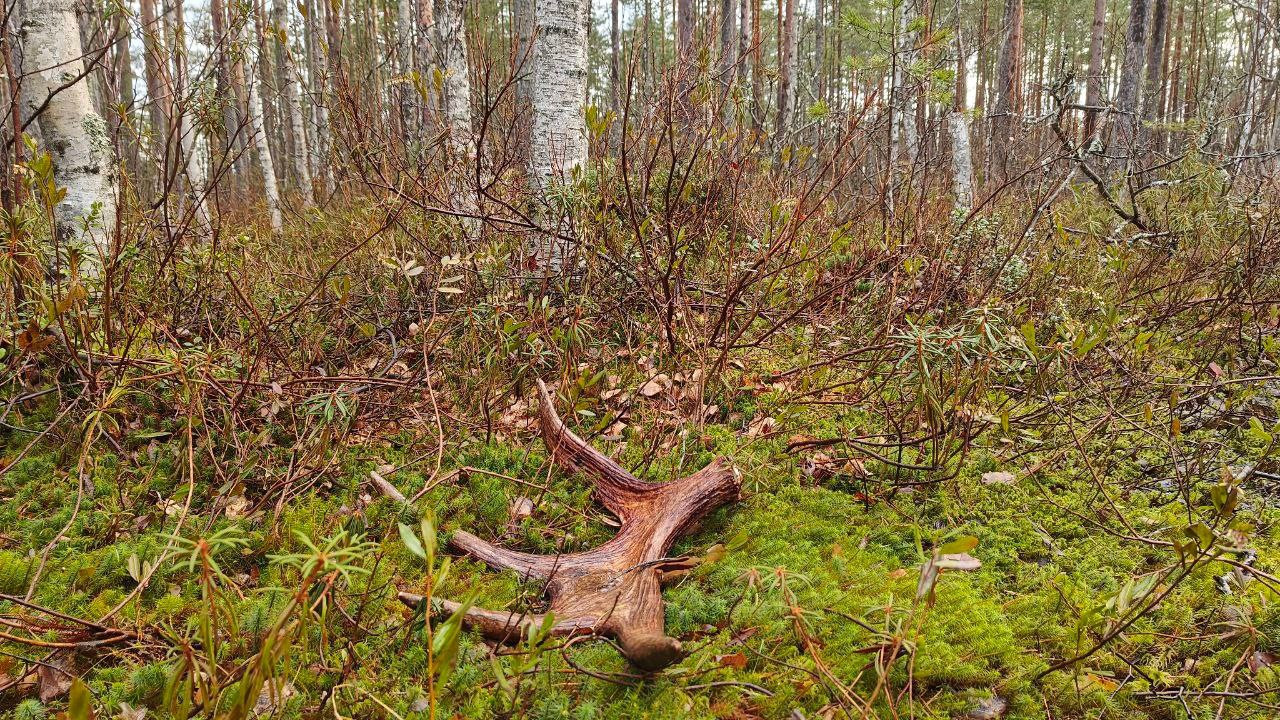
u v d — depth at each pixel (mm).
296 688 1814
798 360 4074
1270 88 12336
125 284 3336
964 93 8172
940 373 2912
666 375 3809
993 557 2449
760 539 2500
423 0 8539
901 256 4590
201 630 1278
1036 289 4340
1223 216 5078
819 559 2395
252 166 13273
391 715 1712
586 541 2615
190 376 2938
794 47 14195
